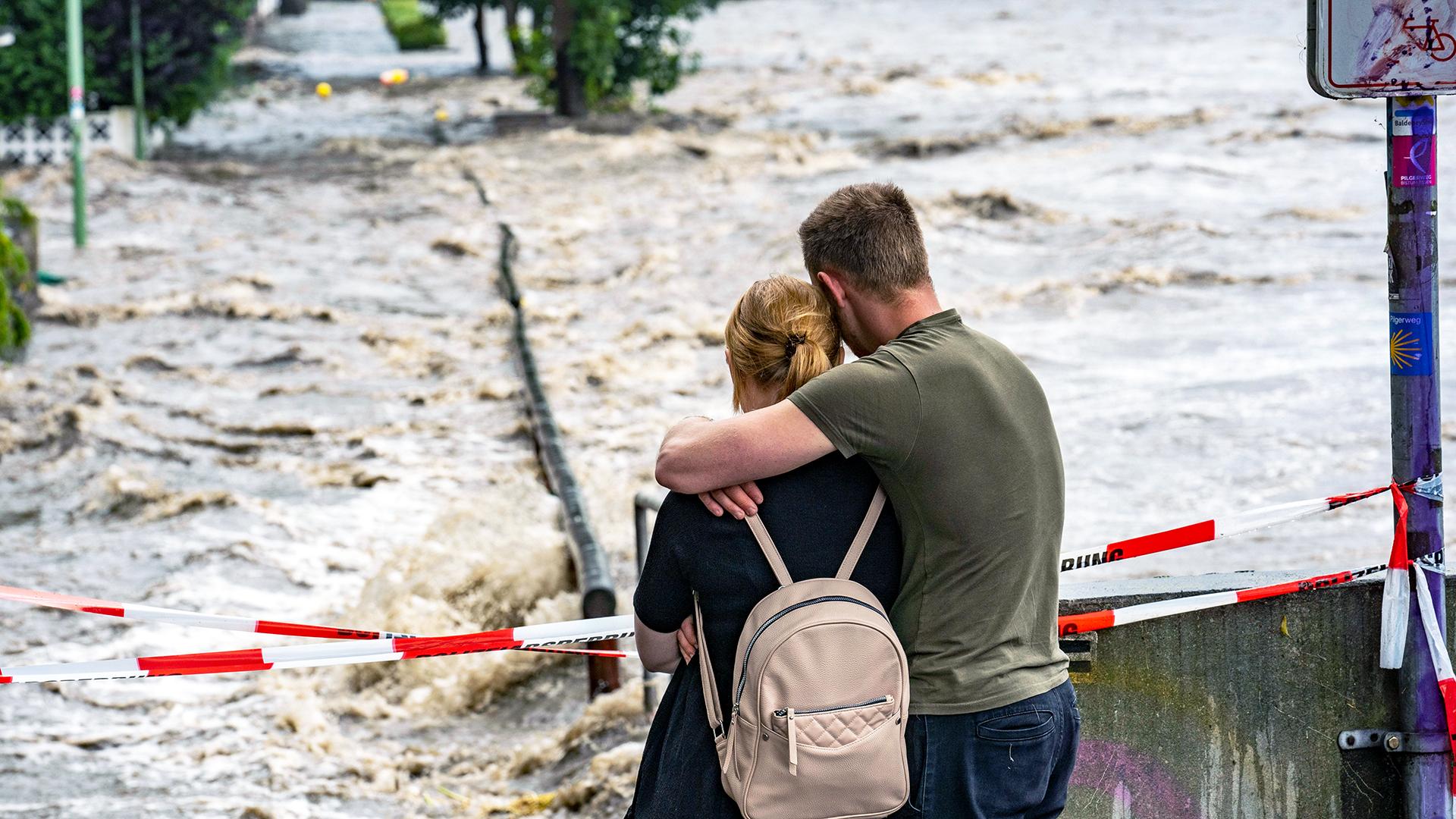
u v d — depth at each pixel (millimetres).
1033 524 8047
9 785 17828
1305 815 10477
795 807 7500
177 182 76000
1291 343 41875
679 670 8547
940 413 7828
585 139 88000
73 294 52125
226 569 27047
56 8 80562
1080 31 145250
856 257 8242
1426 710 10094
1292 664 10367
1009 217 62344
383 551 28109
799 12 184375
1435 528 9734
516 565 23359
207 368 43281
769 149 81938
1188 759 10383
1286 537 26703
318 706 20688
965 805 7840
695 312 49125
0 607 24719
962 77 111812
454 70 138875
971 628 7914
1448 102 71688
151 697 20812
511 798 17297
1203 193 64875
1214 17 152000
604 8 96000
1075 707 8305
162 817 16766
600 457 34281
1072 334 44688
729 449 7723
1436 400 9539
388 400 40094
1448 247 51438
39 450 35312
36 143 81312
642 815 8367
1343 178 66062
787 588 7742
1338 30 9109
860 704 7488
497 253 59906
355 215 68500
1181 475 31031
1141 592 10281
